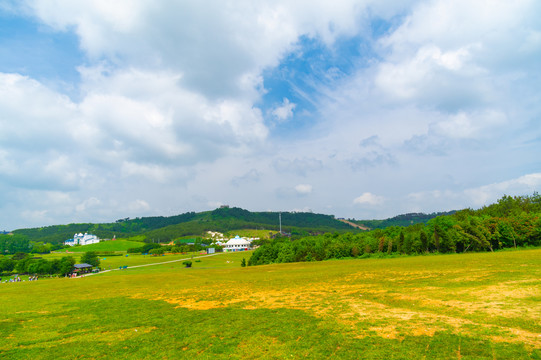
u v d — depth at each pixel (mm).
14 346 19438
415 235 84375
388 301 24938
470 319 18000
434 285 30016
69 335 21453
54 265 120125
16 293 48719
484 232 74438
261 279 49125
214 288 41656
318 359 14352
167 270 108875
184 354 16375
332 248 96750
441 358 13297
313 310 23812
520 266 37156
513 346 13695
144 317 25719
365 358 13969
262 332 19047
